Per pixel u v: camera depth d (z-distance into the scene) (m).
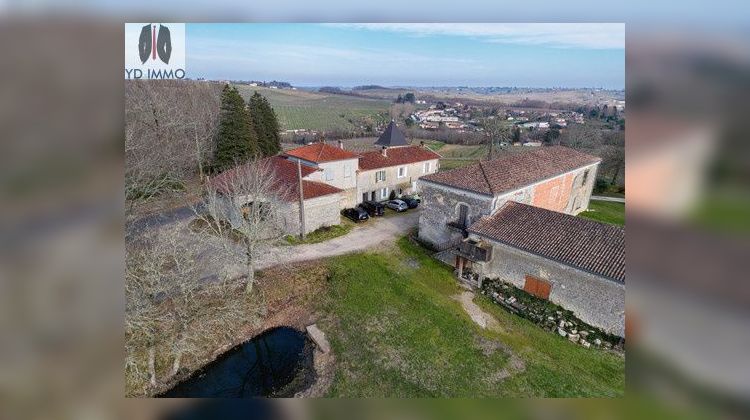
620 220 32.72
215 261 23.17
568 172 29.83
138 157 23.64
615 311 17.42
